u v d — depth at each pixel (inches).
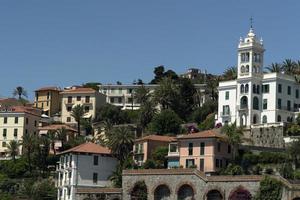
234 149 6530.5
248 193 5418.3
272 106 7785.4
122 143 7042.3
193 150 6501.0
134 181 5959.6
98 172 6791.3
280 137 7111.2
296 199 5231.3
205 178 5649.6
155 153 7012.8
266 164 6333.7
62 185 6835.6
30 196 7042.3
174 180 5792.3
